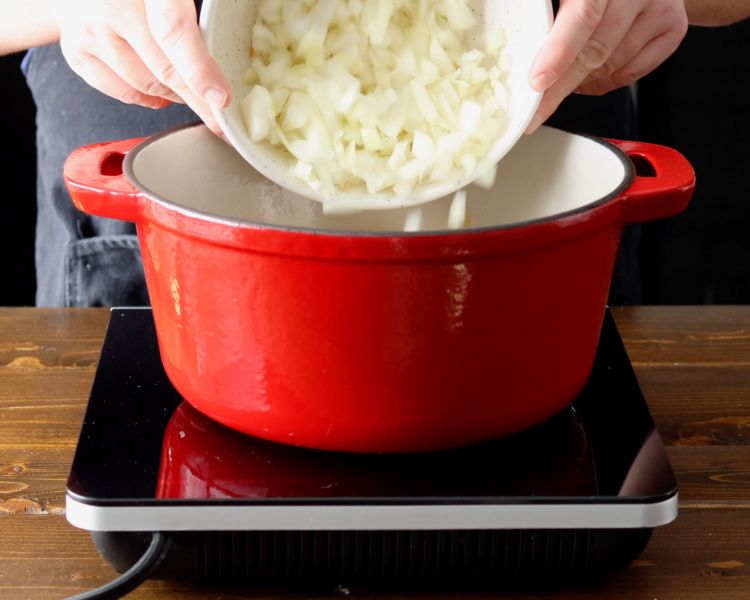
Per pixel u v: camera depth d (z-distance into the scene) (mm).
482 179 771
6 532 648
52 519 662
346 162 714
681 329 942
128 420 683
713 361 879
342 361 598
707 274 1685
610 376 747
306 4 714
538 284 598
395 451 636
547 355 627
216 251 592
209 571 604
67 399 809
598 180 747
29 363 867
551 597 607
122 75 757
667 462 632
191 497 588
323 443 633
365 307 581
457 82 732
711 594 604
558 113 1183
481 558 604
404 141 731
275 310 592
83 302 1176
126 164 684
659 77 1595
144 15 700
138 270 1168
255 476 616
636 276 1284
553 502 586
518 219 829
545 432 671
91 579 610
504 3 733
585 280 626
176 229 602
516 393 626
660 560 631
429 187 727
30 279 1712
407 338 589
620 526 592
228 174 812
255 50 707
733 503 681
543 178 807
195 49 624
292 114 703
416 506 585
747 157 1605
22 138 1630
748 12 1104
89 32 746
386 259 564
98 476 612
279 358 606
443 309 583
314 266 574
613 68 851
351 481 610
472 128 717
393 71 739
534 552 602
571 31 677
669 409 800
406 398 609
